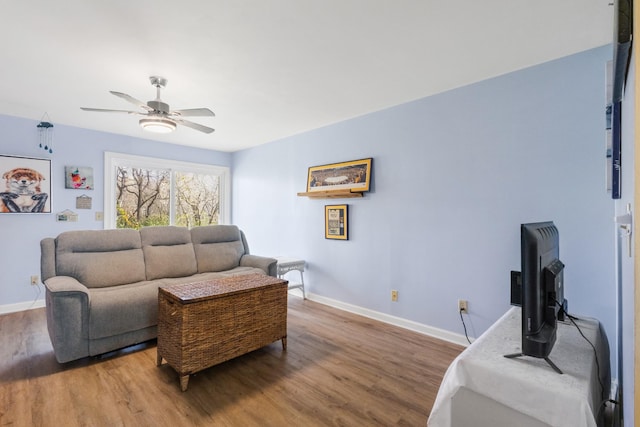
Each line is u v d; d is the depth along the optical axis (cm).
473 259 265
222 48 212
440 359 244
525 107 238
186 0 163
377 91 284
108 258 300
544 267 131
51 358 239
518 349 138
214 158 539
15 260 356
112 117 358
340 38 200
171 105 320
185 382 199
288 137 445
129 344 250
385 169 326
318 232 399
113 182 430
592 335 157
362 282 348
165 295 220
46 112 343
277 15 177
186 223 513
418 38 200
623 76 111
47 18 178
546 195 229
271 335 248
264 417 174
